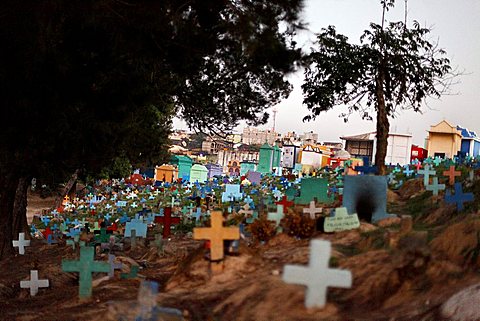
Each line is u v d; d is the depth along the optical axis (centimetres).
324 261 720
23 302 1141
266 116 1998
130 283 1112
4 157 1723
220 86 1903
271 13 1170
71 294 1130
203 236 925
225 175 5397
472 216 966
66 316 877
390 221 1204
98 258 1522
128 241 1945
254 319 721
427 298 725
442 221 1188
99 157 1795
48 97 1384
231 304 776
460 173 1622
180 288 902
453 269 778
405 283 766
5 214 1955
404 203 1589
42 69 1323
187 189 4191
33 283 1258
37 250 2173
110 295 1003
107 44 1396
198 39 1403
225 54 1499
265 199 2195
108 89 1507
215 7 1359
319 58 2341
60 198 4747
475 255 799
